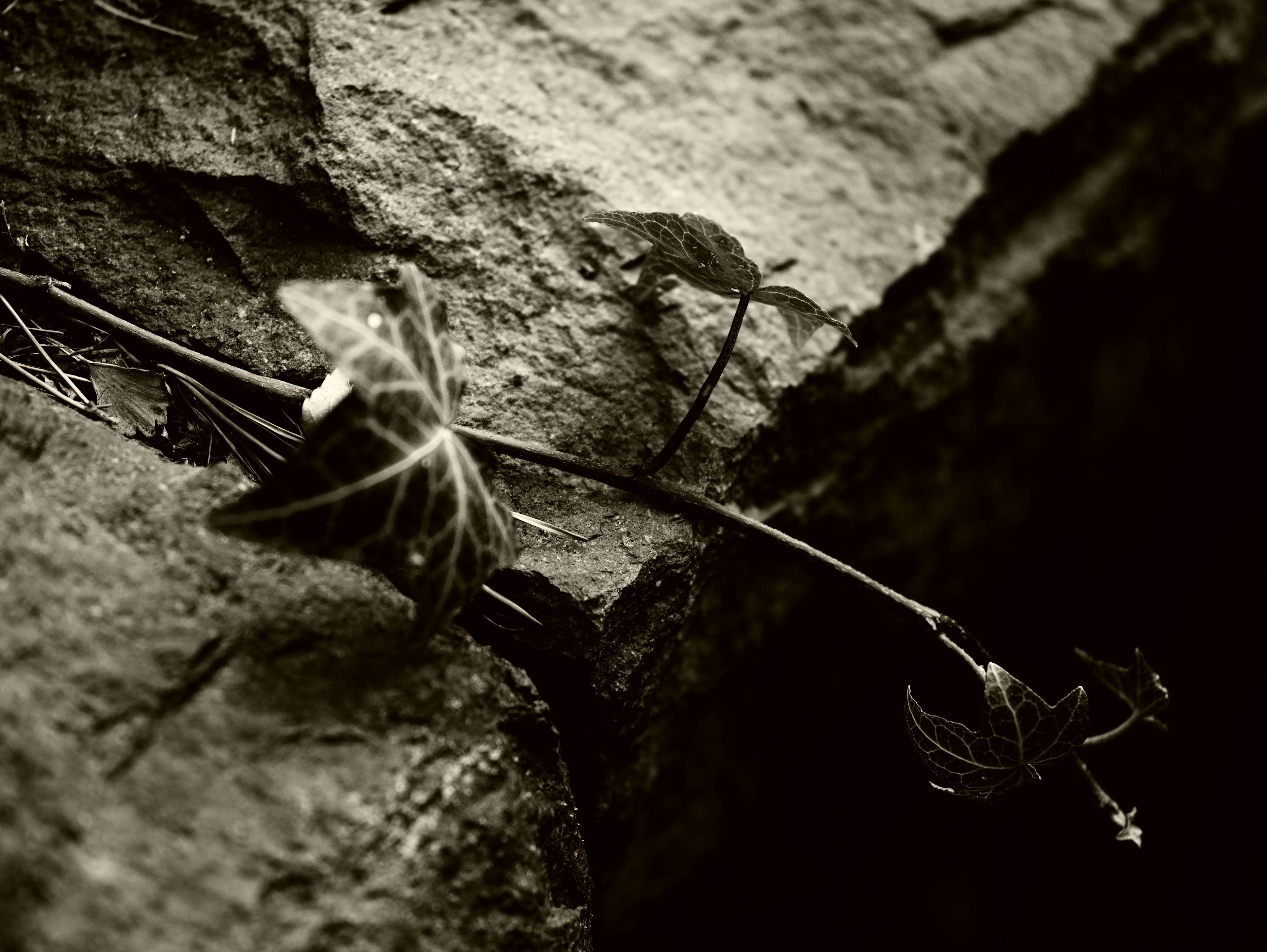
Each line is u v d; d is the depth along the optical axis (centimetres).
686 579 32
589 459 31
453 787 27
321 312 26
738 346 35
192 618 27
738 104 38
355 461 26
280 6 35
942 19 41
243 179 33
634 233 31
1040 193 41
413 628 27
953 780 30
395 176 34
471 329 33
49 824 25
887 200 38
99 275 32
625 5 38
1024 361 41
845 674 42
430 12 36
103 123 34
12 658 26
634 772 35
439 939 26
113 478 28
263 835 26
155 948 25
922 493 40
